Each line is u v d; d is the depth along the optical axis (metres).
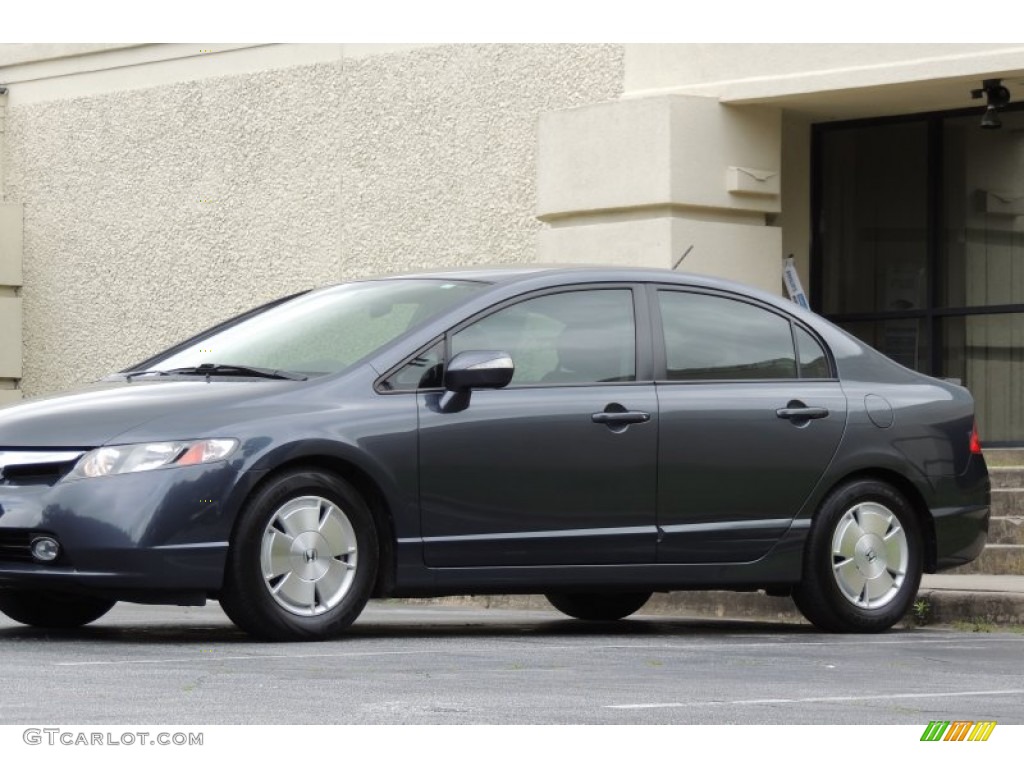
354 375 8.05
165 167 19.12
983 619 9.69
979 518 9.46
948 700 6.31
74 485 7.45
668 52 15.30
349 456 7.83
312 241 17.83
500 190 16.38
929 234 15.76
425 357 8.18
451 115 16.73
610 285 8.70
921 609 9.82
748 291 9.08
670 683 6.62
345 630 8.41
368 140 17.39
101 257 19.73
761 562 8.79
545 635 8.77
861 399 9.14
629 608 10.11
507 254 16.34
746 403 8.79
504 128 16.34
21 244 20.39
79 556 7.41
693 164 14.77
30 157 20.36
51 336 20.20
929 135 15.72
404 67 17.09
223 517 7.54
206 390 7.89
